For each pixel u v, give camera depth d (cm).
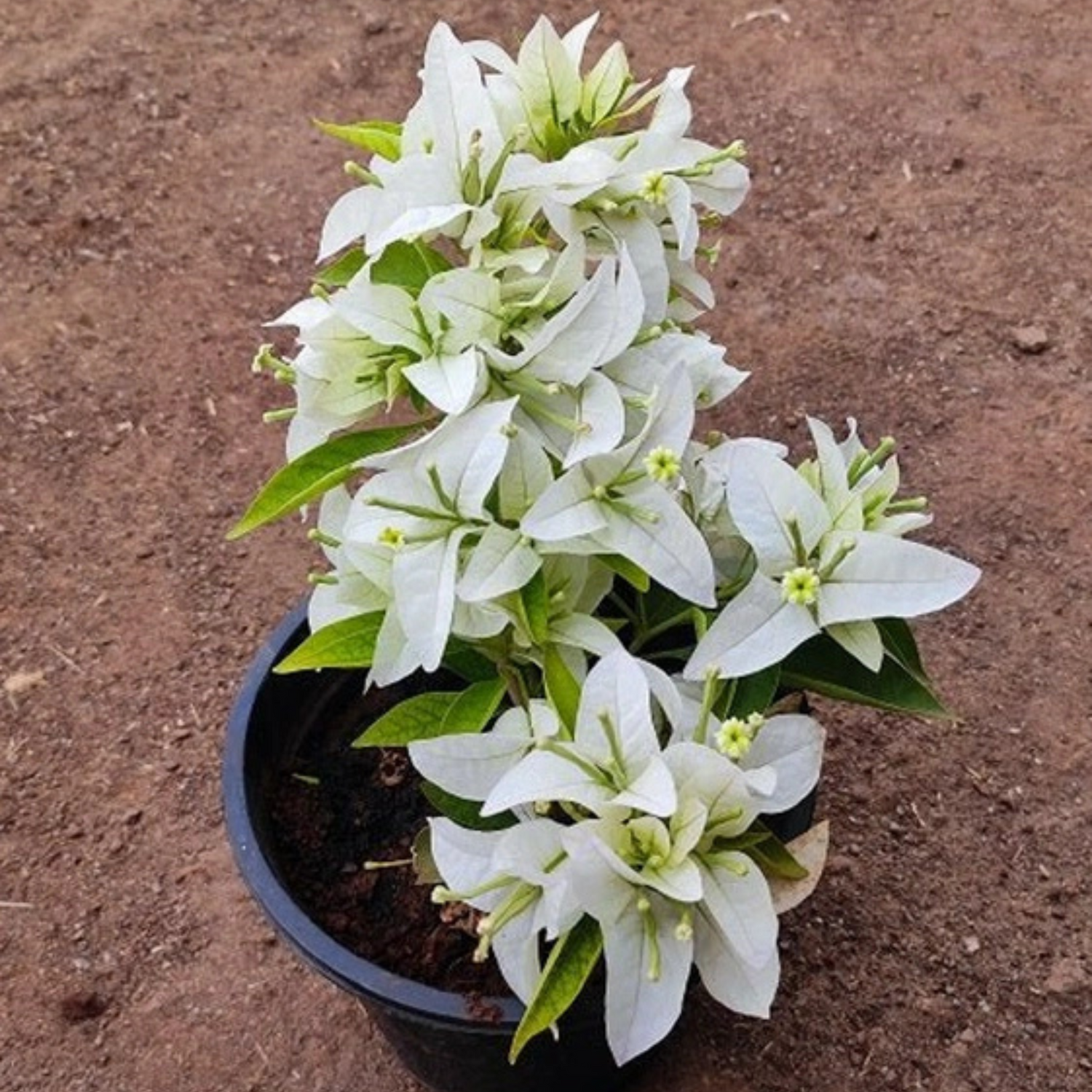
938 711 48
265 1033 68
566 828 43
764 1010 43
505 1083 59
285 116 113
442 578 43
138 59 117
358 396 46
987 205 103
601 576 48
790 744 45
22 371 96
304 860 59
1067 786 74
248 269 103
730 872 43
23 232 105
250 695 59
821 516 45
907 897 71
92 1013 69
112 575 86
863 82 113
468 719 48
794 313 98
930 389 93
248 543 87
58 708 80
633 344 46
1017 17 117
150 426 94
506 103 46
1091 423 90
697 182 48
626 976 42
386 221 43
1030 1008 67
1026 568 83
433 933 57
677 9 120
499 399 44
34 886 73
